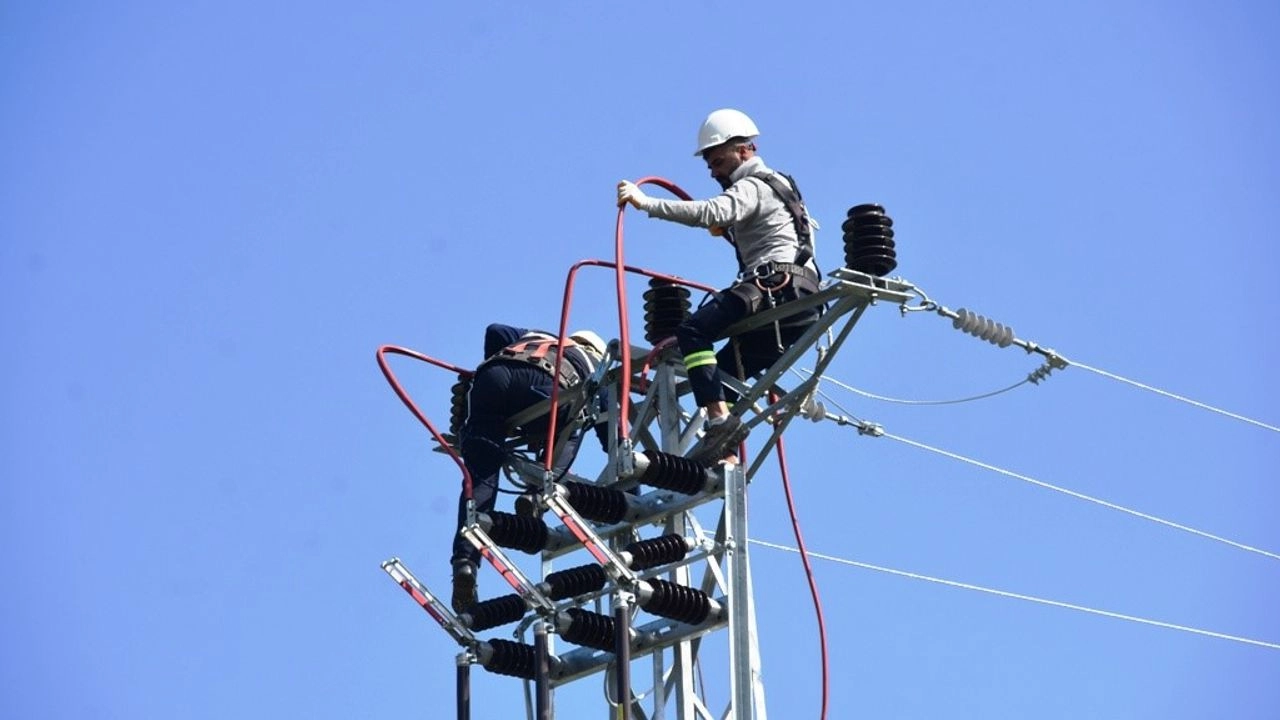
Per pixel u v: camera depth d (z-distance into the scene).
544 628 14.53
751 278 14.88
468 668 15.07
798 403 14.91
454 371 16.52
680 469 14.49
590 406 15.50
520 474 16.14
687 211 14.92
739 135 15.65
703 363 14.81
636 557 14.33
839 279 14.44
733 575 14.46
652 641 14.78
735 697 14.14
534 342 16.12
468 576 15.12
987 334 16.06
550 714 14.33
